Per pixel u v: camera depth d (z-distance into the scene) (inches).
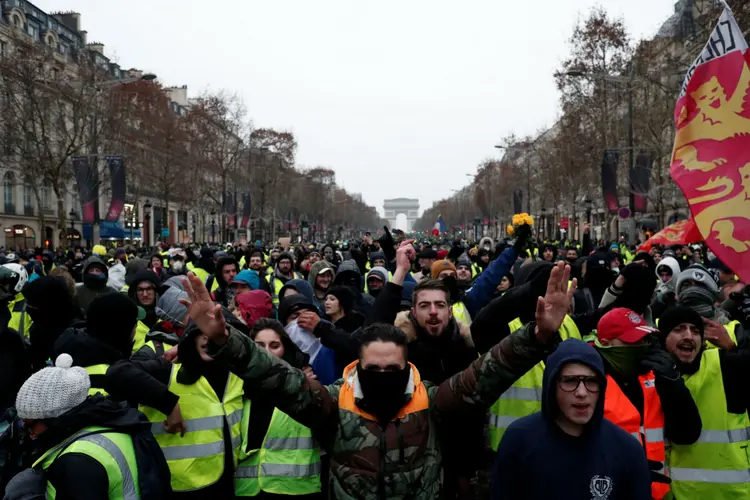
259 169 2728.8
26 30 1856.5
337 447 122.1
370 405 121.7
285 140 2765.7
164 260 684.1
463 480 169.6
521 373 118.1
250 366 118.3
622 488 117.8
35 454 127.8
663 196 1207.6
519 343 116.4
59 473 120.1
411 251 189.6
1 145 1432.1
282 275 448.8
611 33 1369.3
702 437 163.6
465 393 119.3
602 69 1375.5
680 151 248.5
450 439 160.9
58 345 168.6
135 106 1665.8
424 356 169.2
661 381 155.4
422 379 167.2
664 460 163.9
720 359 166.4
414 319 173.2
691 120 247.9
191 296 116.6
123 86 1589.6
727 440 163.2
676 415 157.0
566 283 115.0
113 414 131.4
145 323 260.5
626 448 119.6
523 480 120.1
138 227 2351.1
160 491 132.0
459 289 270.4
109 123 1393.9
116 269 472.1
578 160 1583.4
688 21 1115.9
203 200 2576.3
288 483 165.9
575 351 118.1
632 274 199.2
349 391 126.6
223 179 2129.7
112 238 2177.7
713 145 242.4
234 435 170.2
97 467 121.2
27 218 1966.0
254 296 219.8
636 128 1248.2
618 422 154.2
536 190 2431.1
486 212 3038.9
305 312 200.4
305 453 168.4
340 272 355.9
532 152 2721.5
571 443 118.8
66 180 1676.9
